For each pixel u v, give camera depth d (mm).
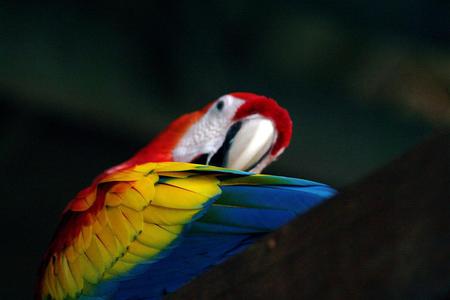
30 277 6465
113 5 6457
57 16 6438
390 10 6574
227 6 6492
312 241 4301
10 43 6387
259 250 4594
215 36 6492
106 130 6434
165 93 6449
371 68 6543
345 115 6500
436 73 6531
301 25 6539
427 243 3783
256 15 6516
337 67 6543
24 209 6461
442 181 3799
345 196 4148
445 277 3717
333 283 4145
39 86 6379
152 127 6434
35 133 6434
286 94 6500
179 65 6461
